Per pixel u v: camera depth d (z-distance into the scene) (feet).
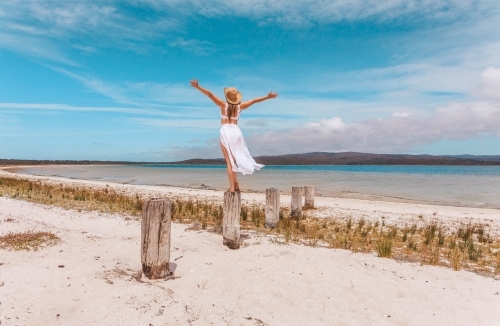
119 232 27.61
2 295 13.64
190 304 13.79
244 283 16.08
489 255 25.73
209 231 28.35
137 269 17.98
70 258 18.98
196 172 225.56
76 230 27.30
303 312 13.67
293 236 29.04
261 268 18.11
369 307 14.24
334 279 16.85
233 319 12.84
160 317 12.64
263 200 59.21
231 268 18.16
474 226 37.78
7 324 11.76
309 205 49.88
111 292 14.37
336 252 22.72
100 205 43.24
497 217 46.44
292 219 39.24
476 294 16.07
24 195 50.37
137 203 44.24
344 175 189.06
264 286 15.83
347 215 44.04
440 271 19.51
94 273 16.33
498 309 14.43
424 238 31.40
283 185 105.19
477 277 18.70
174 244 23.07
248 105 22.47
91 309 12.92
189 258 19.80
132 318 12.44
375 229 35.01
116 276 16.43
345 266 19.10
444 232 34.81
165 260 16.79
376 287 16.14
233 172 22.34
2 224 27.04
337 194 78.54
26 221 28.94
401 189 93.20
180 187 92.17
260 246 22.62
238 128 22.16
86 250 20.80
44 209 37.24
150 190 77.30
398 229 35.73
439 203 63.82
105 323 12.08
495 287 17.15
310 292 15.37
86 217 33.86
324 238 29.32
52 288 14.40
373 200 66.39
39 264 17.62
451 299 15.34
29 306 12.94
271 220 32.65
